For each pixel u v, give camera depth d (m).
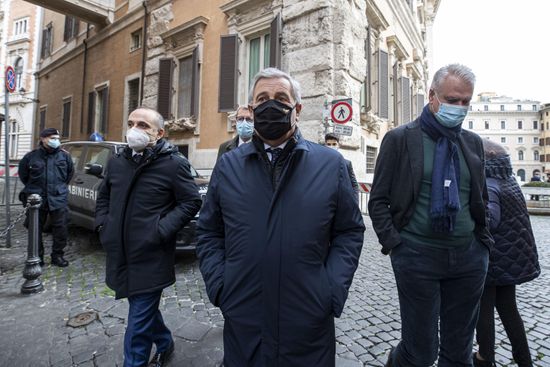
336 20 8.04
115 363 2.51
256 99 1.65
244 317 1.51
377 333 3.00
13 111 26.08
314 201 1.51
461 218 1.81
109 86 15.12
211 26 10.52
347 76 8.16
